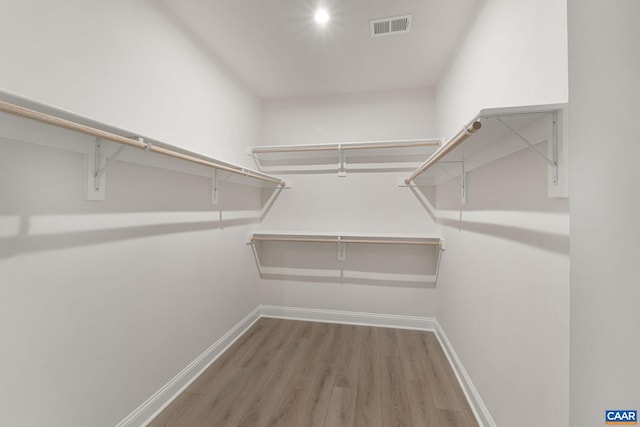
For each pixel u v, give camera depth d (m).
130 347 1.41
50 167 1.05
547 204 0.95
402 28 1.89
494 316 1.39
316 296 2.95
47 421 1.04
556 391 0.90
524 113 0.88
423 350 2.30
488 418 1.42
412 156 2.78
